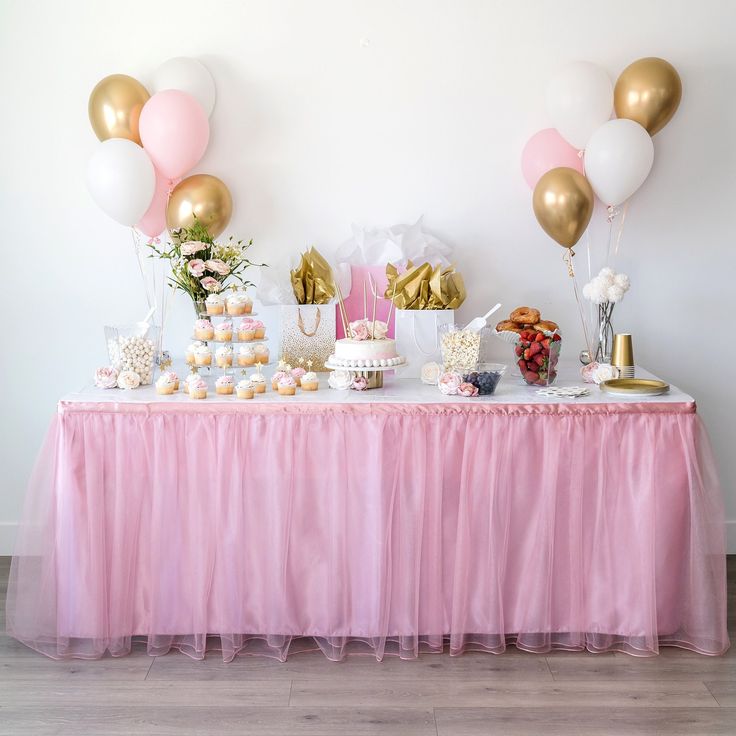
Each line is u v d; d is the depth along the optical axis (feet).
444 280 11.07
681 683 9.02
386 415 9.43
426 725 8.28
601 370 10.35
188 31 11.41
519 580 9.65
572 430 9.44
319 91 11.52
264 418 9.45
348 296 11.58
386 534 9.47
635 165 10.50
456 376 9.78
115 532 9.48
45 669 9.32
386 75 11.50
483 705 8.62
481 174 11.68
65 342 11.90
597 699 8.71
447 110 11.57
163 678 9.14
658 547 9.54
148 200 10.54
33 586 9.67
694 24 11.44
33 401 12.01
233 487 9.46
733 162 11.68
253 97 11.51
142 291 11.80
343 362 10.03
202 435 9.45
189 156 10.77
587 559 9.61
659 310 11.93
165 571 9.57
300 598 9.66
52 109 11.48
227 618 9.48
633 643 9.60
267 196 11.69
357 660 9.51
